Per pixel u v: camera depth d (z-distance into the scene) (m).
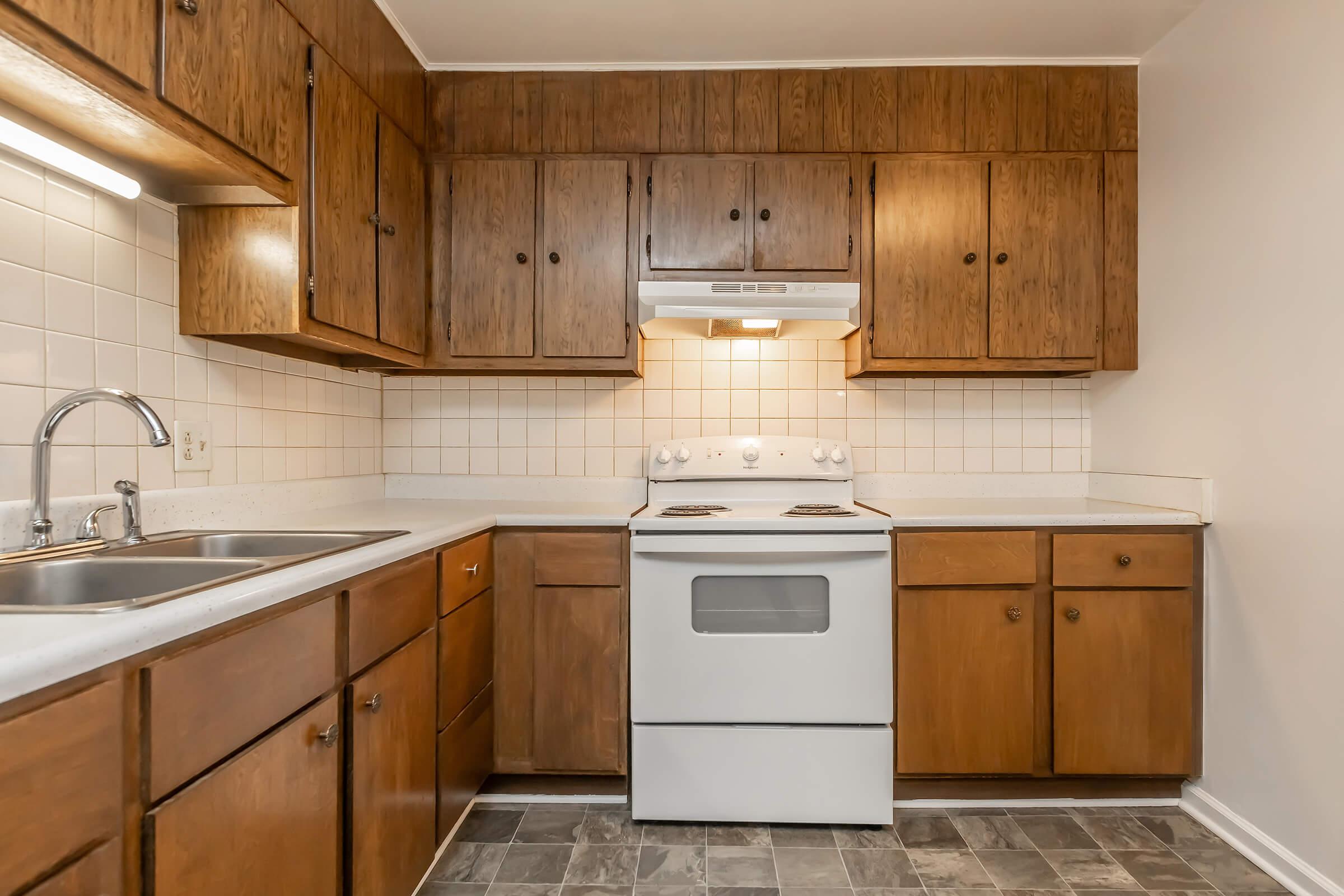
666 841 1.73
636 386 2.41
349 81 1.61
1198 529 1.85
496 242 2.11
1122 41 2.02
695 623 1.83
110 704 0.67
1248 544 1.69
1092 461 2.38
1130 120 2.11
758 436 2.34
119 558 1.09
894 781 1.89
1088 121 2.11
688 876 1.58
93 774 0.65
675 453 2.31
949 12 1.88
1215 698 1.81
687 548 1.80
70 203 1.18
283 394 1.82
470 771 1.70
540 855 1.66
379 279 1.78
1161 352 2.01
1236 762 1.73
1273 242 1.61
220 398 1.57
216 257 1.42
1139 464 2.12
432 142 2.12
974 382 2.41
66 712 0.62
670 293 1.99
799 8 1.87
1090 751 1.85
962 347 2.10
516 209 2.11
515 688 1.89
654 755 1.80
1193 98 1.88
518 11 1.87
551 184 2.11
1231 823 1.72
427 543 1.42
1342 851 1.43
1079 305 2.11
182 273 1.42
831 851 1.68
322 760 1.04
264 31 1.29
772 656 1.80
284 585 0.93
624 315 2.10
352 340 1.65
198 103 1.11
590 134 2.12
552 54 2.07
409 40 1.99
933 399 2.41
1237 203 1.72
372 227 1.74
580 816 1.85
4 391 1.08
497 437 2.42
